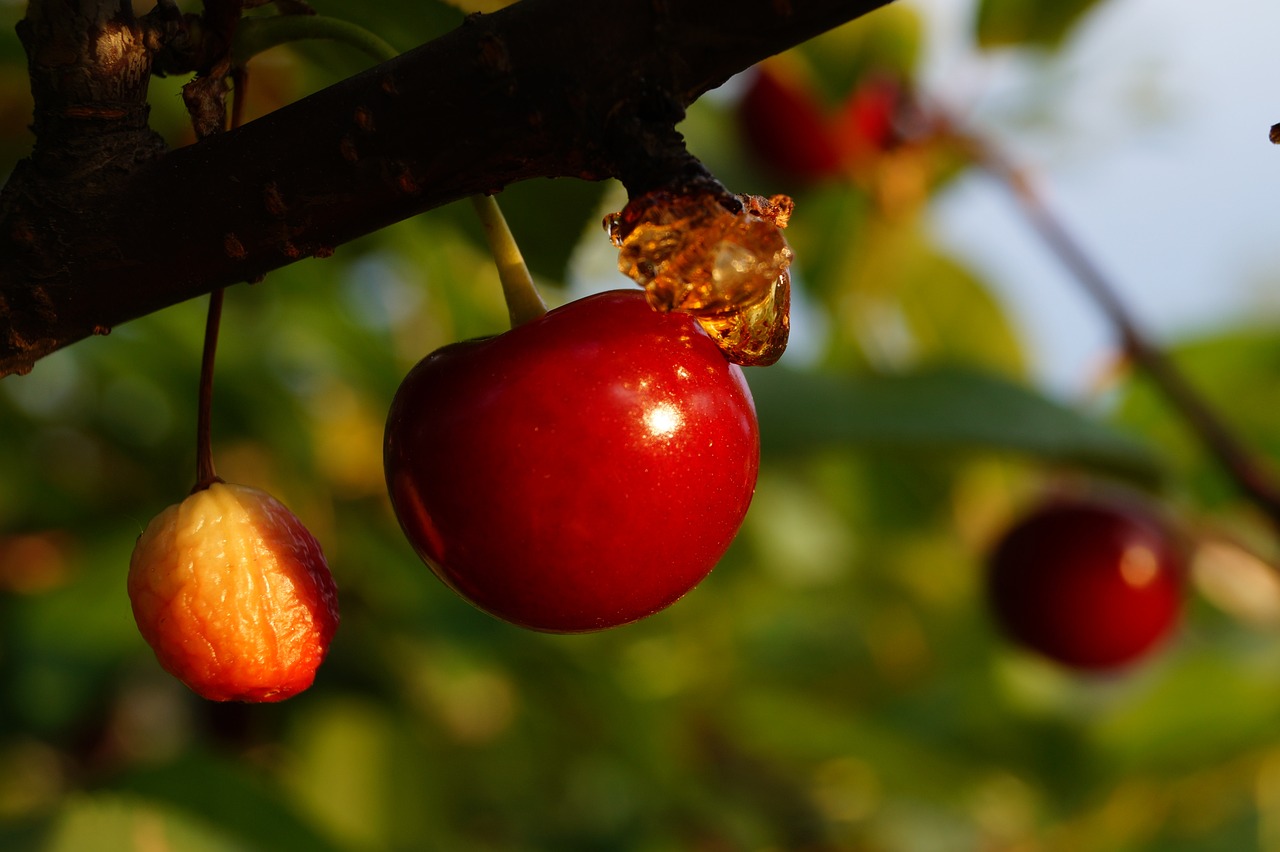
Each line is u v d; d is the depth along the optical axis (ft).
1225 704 1.44
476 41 0.74
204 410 0.79
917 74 1.53
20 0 1.10
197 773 0.99
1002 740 1.54
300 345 1.44
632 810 1.54
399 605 1.41
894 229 1.64
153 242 0.76
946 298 1.71
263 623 0.78
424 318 1.56
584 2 0.73
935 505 1.70
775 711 1.57
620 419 0.78
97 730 1.57
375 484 1.55
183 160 0.76
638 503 0.78
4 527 1.47
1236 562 1.51
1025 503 1.59
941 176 1.65
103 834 0.98
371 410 1.55
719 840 1.61
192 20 0.77
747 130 1.64
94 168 0.76
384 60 0.78
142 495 1.49
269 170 0.75
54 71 0.75
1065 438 1.14
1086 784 1.51
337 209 0.75
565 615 0.79
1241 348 1.46
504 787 1.53
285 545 0.79
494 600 0.79
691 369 0.79
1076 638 1.38
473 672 1.43
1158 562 1.40
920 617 1.77
